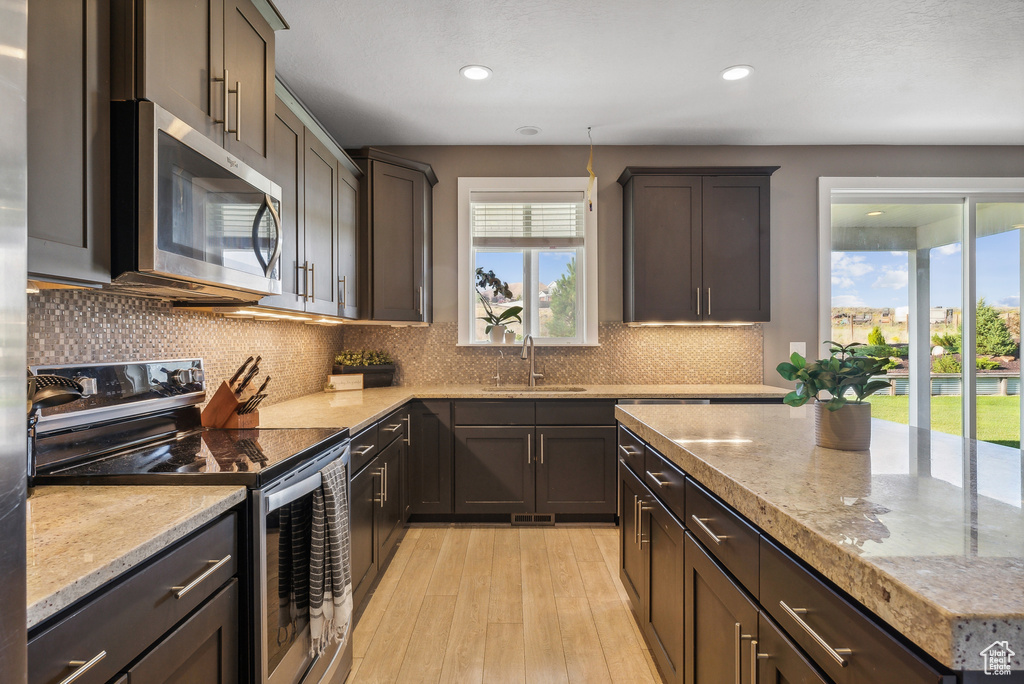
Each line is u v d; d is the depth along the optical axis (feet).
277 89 6.43
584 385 12.00
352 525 6.37
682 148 12.05
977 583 1.88
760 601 3.17
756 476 3.45
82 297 4.79
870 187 12.04
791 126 10.96
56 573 2.23
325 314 8.29
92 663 2.28
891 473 3.52
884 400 12.24
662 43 7.88
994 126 11.02
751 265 11.00
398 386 11.85
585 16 7.21
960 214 12.33
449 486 10.32
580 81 9.00
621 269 12.08
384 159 10.30
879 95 9.59
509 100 9.71
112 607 2.45
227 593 3.59
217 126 4.73
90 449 4.43
